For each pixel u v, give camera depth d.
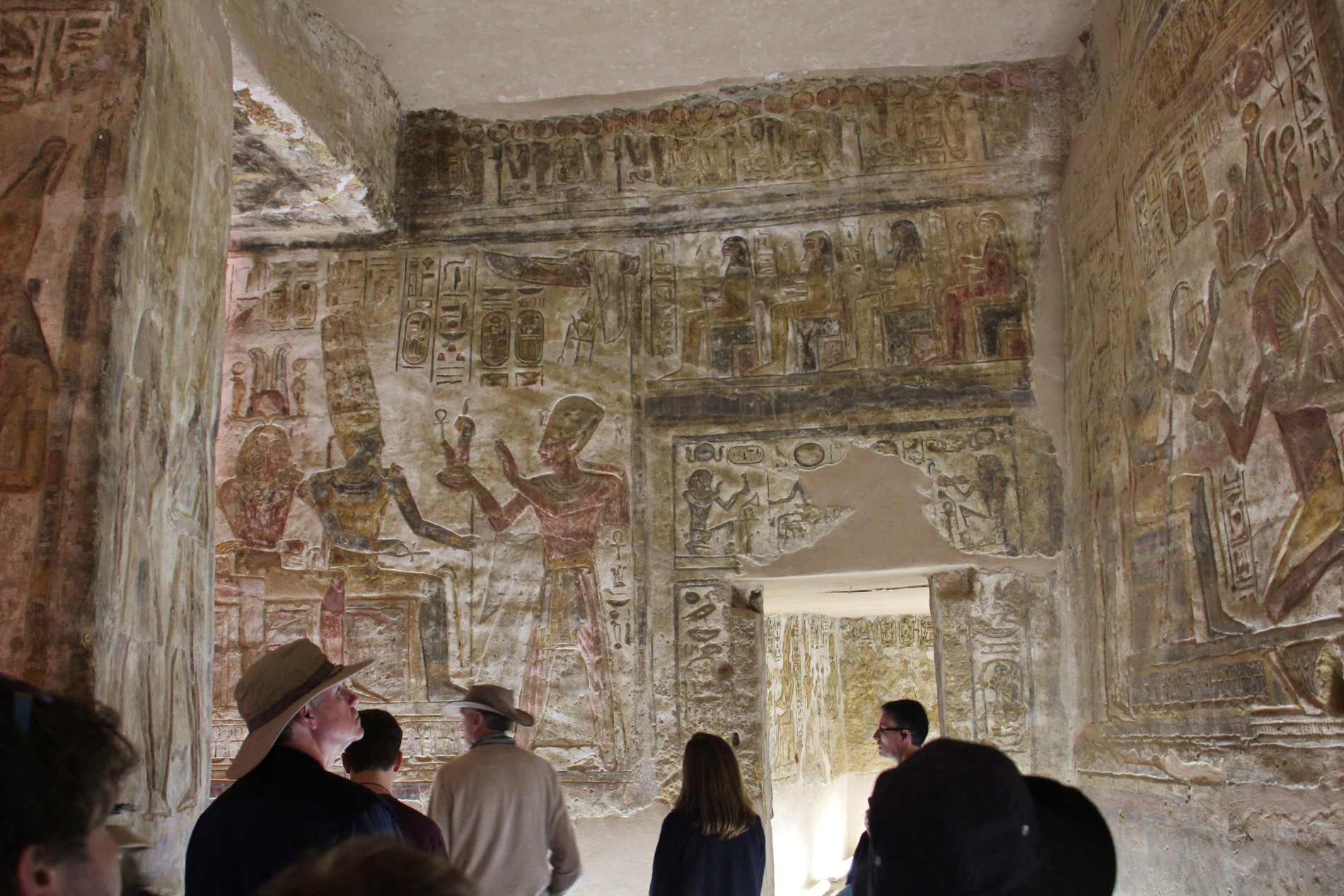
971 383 6.41
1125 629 5.23
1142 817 4.92
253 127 5.81
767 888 6.13
